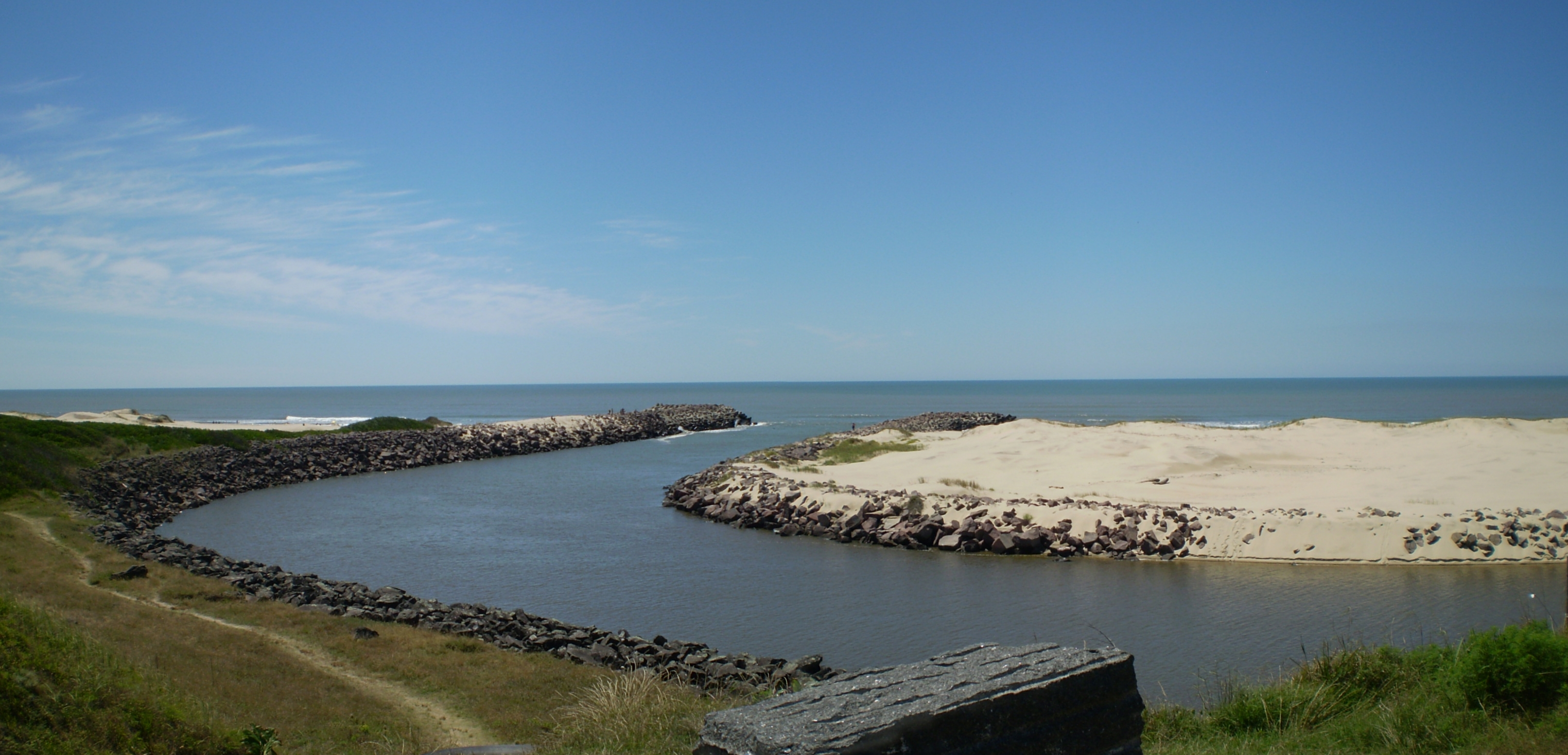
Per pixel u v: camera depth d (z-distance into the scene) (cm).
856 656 1927
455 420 15300
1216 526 2869
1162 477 3950
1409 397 19688
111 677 1101
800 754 430
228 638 1675
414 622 1975
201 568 2489
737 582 2675
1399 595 2206
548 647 1808
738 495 4112
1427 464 3966
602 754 980
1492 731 805
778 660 1723
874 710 468
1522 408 14188
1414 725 855
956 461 4822
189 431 5981
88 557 2420
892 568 2833
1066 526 3058
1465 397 19662
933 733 458
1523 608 2045
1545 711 827
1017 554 2980
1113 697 533
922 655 1916
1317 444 4747
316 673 1513
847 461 5391
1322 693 1028
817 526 3500
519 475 5853
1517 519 2709
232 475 5166
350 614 2011
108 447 5047
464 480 5572
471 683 1510
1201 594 2311
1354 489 3412
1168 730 1025
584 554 3138
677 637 2102
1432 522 2709
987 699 479
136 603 1909
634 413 10450
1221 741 956
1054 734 500
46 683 980
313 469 5759
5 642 1027
